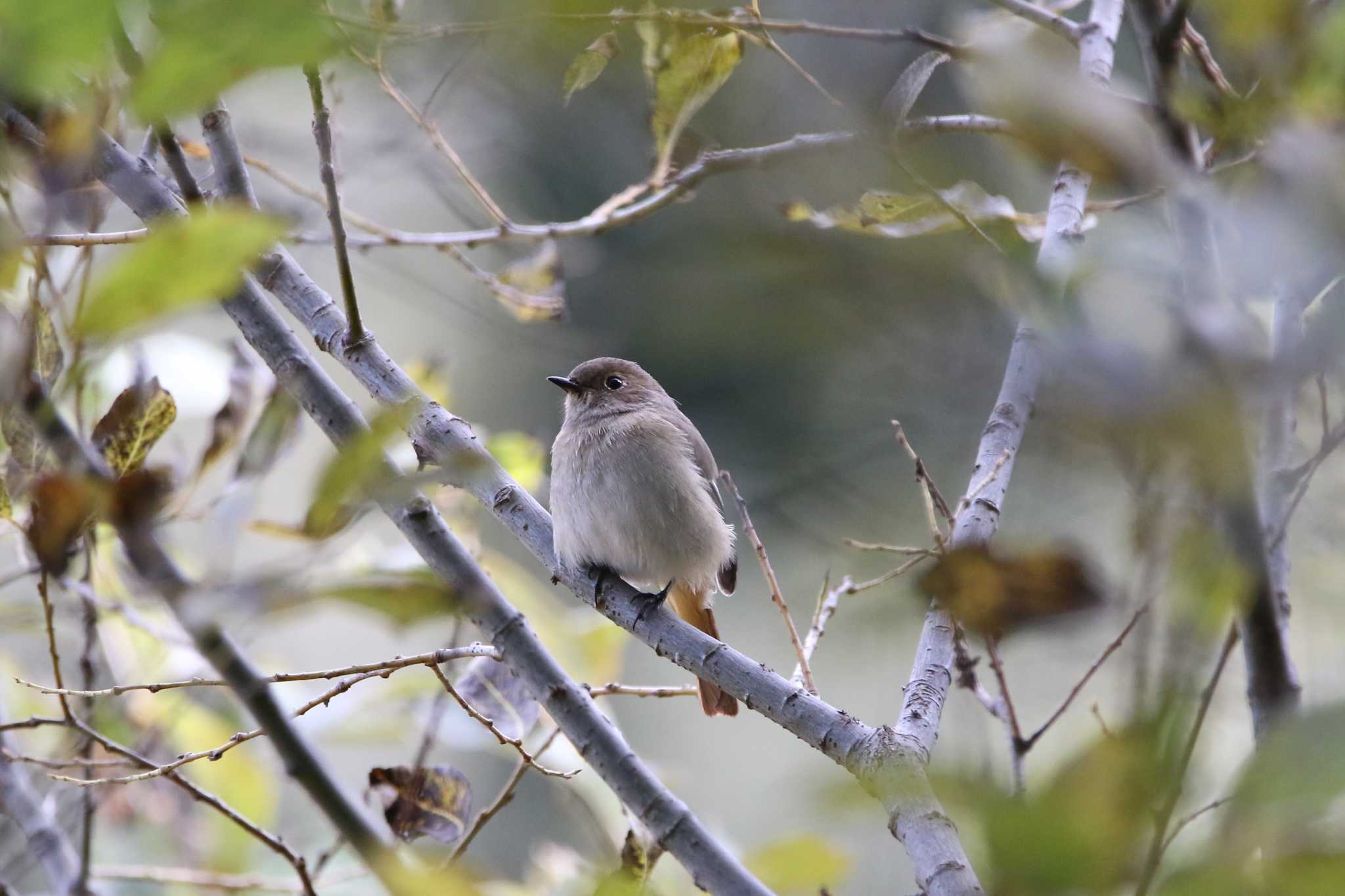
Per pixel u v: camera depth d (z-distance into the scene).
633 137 7.09
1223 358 1.93
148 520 3.37
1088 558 1.89
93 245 5.46
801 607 8.71
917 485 4.50
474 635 8.98
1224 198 2.29
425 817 6.39
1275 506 4.89
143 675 8.67
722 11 4.97
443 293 8.69
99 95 2.93
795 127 2.75
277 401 7.22
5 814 7.29
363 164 8.50
